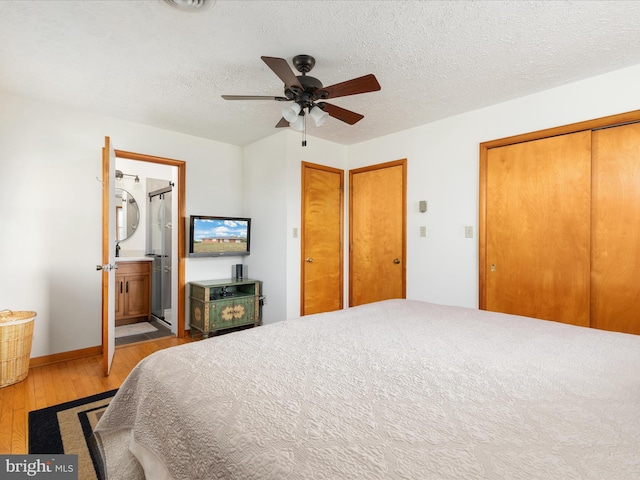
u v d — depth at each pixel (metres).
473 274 3.18
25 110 2.90
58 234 3.07
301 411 0.88
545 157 2.78
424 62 2.30
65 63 2.31
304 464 0.69
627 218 2.43
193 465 0.89
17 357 2.59
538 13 1.79
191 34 1.98
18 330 2.59
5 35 1.98
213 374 1.12
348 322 1.79
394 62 2.30
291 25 1.90
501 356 1.27
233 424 0.85
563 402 0.91
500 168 3.02
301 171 3.86
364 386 1.02
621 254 2.45
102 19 1.84
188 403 0.99
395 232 3.84
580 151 2.61
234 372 1.13
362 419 0.84
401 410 0.88
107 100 2.94
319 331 1.62
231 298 3.81
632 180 2.40
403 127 3.64
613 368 1.15
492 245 3.07
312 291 3.98
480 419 0.83
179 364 1.22
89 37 2.01
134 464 1.30
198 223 3.85
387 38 2.02
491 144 3.04
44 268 3.01
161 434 1.07
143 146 3.55
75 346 3.17
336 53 2.19
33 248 2.95
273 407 0.91
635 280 2.40
